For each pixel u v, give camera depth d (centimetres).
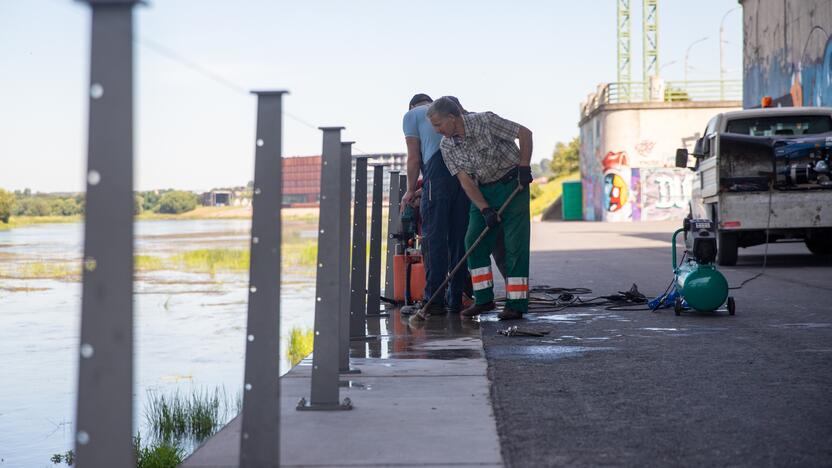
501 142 643
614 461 283
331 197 353
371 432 321
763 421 338
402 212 772
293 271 3066
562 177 9175
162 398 766
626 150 4566
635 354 500
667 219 4550
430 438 313
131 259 167
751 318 663
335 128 346
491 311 720
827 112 1266
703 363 469
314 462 282
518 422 337
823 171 1188
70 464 611
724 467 277
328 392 360
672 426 330
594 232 2814
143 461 557
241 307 1895
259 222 246
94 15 165
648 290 914
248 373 247
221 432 324
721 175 1213
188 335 1429
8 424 739
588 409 359
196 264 3559
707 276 675
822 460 284
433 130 693
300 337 1232
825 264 1237
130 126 166
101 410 169
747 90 2533
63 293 2109
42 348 1238
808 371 444
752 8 2466
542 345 538
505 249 680
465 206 697
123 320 168
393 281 803
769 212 1201
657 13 5862
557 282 1016
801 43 2084
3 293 2120
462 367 459
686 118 4538
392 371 448
